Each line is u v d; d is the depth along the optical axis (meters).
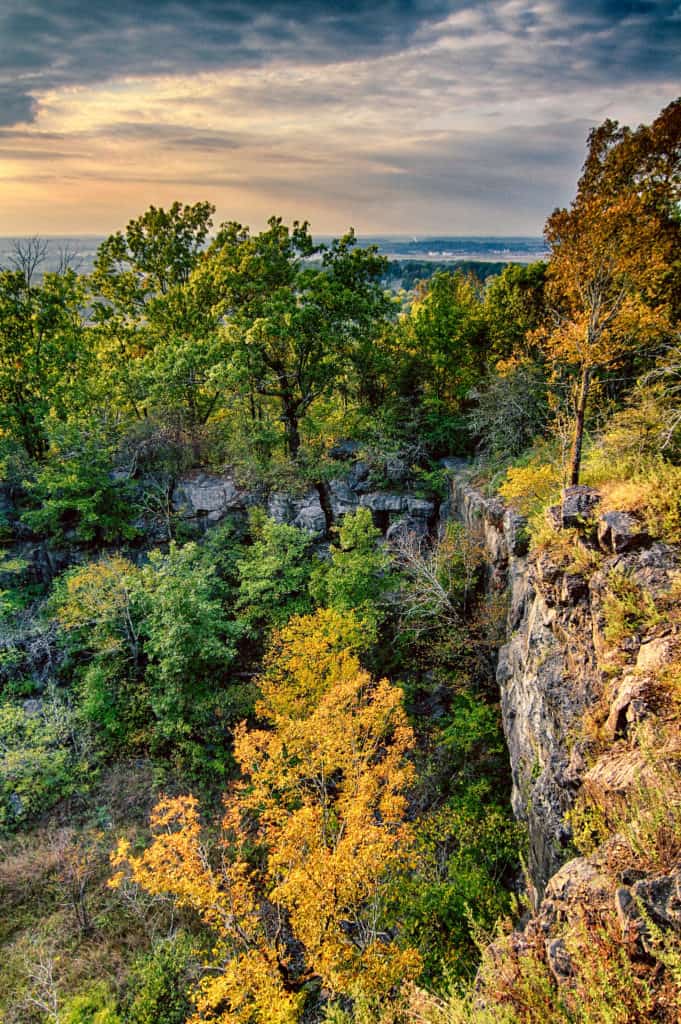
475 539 22.59
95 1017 13.71
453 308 29.77
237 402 30.69
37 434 30.39
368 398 32.56
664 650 8.83
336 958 11.17
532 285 27.55
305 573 24.67
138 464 29.27
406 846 14.66
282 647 20.33
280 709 18.62
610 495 12.20
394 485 28.69
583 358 13.27
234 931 12.72
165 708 20.94
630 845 6.27
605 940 5.17
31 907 16.84
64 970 15.11
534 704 12.97
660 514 10.95
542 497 17.52
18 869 17.73
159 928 16.27
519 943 6.54
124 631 23.84
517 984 5.65
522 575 17.00
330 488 28.42
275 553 24.45
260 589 23.56
